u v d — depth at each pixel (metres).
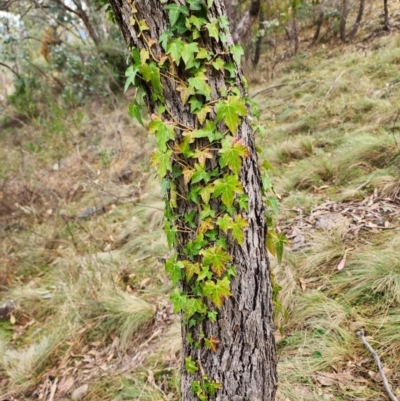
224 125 1.31
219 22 1.25
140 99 1.36
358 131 4.47
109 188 5.64
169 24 1.19
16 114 10.37
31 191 5.99
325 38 9.08
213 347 1.55
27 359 3.03
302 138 4.75
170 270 1.51
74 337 3.13
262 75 8.28
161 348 2.73
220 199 1.38
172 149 1.33
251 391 1.60
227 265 1.45
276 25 7.57
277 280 2.72
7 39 8.69
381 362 2.03
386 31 7.62
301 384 2.04
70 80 9.58
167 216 1.50
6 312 3.74
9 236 5.16
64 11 8.91
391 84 5.29
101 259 4.00
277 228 3.40
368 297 2.43
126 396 2.42
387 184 3.36
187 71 1.24
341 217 3.23
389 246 2.67
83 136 7.82
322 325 2.33
